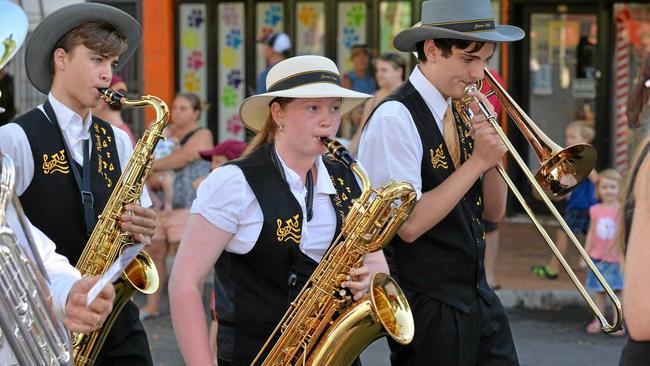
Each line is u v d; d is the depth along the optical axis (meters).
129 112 19.78
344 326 5.75
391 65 13.82
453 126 7.04
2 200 4.15
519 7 19.78
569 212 15.24
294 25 19.98
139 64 20.02
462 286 6.98
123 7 19.92
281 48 17.67
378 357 11.71
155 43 19.97
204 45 20.19
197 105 13.34
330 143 5.88
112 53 6.83
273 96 5.84
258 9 20.05
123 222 6.66
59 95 6.87
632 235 5.52
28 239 4.38
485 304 7.11
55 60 6.79
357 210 5.91
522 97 19.97
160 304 13.98
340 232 6.04
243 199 5.88
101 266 6.67
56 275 4.75
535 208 19.67
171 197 13.16
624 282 5.57
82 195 6.81
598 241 13.09
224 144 11.01
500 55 19.61
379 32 19.72
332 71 5.97
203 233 5.87
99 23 6.82
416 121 6.93
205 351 5.71
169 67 20.05
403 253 6.98
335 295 5.98
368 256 6.34
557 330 13.00
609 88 19.70
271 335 5.91
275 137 6.09
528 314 13.83
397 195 5.81
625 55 19.58
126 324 6.98
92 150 7.00
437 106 6.99
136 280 6.59
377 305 5.82
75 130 6.90
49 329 4.39
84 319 4.58
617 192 13.02
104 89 6.83
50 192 6.76
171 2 20.02
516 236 18.23
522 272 15.69
